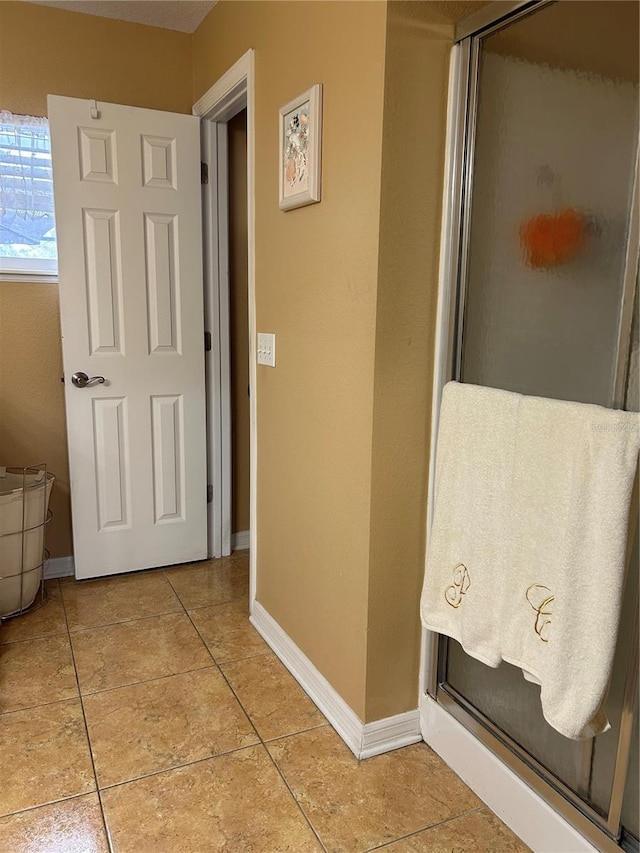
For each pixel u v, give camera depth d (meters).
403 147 1.50
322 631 1.94
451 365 1.61
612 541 1.16
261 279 2.21
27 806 1.56
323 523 1.89
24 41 2.49
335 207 1.70
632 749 1.26
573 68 1.26
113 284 2.65
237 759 1.74
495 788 1.56
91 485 2.76
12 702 1.96
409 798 1.61
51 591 2.73
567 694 1.24
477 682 1.66
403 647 1.76
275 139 2.02
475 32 1.46
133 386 2.77
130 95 2.70
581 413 1.20
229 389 3.04
